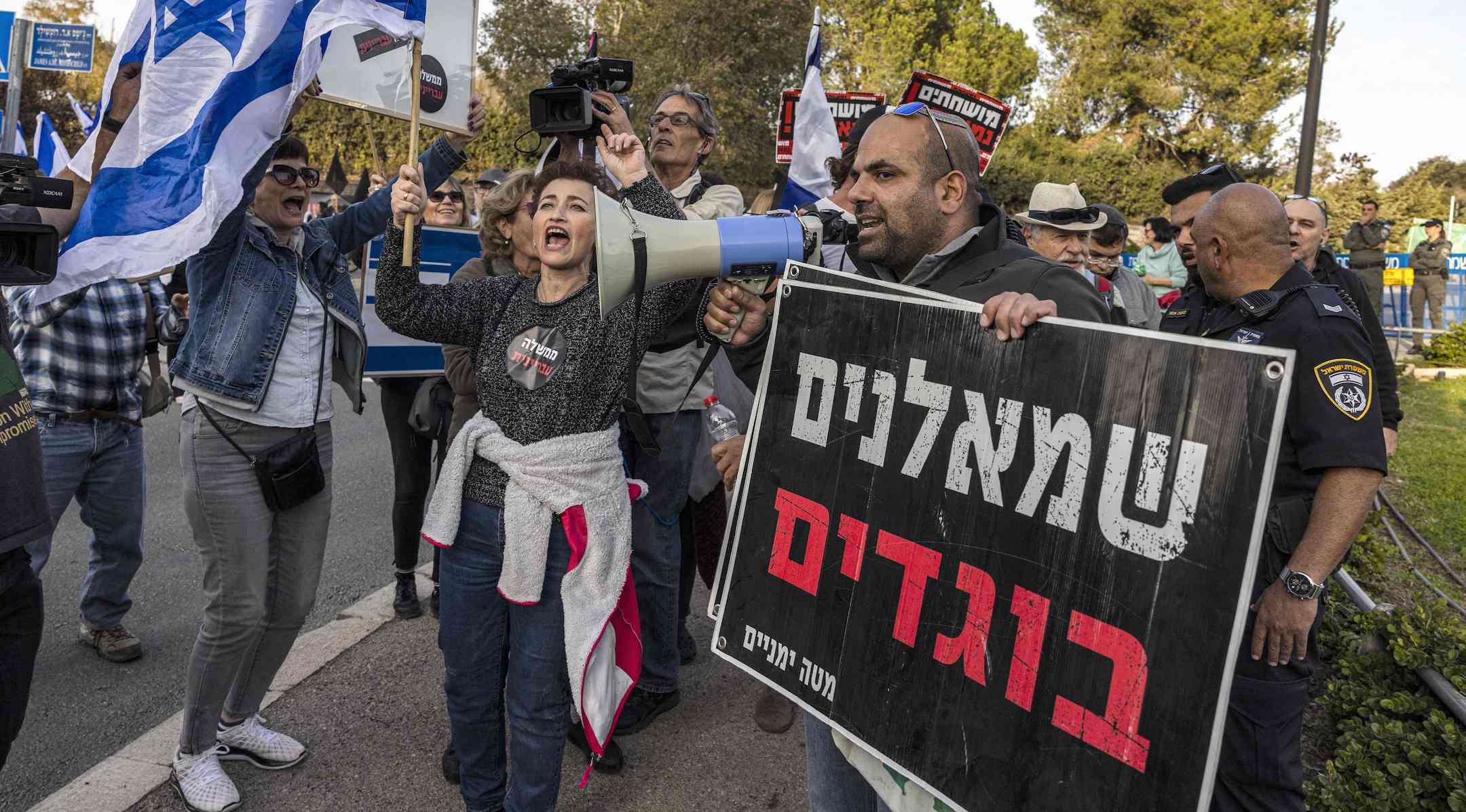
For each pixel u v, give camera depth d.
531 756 2.40
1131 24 36.50
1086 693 1.30
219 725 2.91
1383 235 13.93
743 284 1.84
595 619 2.33
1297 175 10.30
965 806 1.43
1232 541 1.17
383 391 3.98
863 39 36.03
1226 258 2.34
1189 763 1.18
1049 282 1.64
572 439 2.33
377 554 5.03
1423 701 2.88
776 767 3.04
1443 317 15.05
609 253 1.67
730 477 2.67
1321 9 9.94
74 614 4.14
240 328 2.61
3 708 1.98
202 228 2.29
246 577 2.67
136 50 2.34
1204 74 35.34
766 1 23.33
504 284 2.54
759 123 23.97
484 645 2.44
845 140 4.83
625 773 2.98
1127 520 1.27
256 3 2.33
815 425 1.71
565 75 2.38
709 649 3.95
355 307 2.95
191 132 2.31
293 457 2.68
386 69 2.94
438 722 3.23
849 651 1.61
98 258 2.32
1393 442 3.47
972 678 1.44
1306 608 2.07
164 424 7.87
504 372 2.38
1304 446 2.12
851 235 1.96
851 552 1.63
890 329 1.59
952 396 1.49
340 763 2.97
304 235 2.85
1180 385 1.22
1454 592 4.69
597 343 2.31
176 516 5.51
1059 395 1.36
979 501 1.45
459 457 2.39
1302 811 2.19
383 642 3.83
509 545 2.30
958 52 35.34
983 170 4.50
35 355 3.41
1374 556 4.61
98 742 3.16
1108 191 34.38
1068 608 1.33
